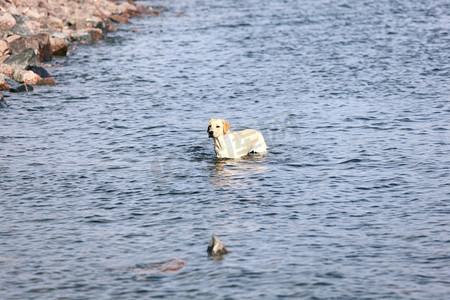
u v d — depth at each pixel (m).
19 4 123.06
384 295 31.50
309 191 45.16
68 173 50.34
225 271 33.94
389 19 136.00
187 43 113.19
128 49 108.88
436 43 108.19
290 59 98.00
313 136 58.88
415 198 43.53
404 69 89.12
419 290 31.94
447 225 39.12
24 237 38.81
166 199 44.38
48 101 74.69
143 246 37.25
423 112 66.25
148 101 74.50
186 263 34.94
